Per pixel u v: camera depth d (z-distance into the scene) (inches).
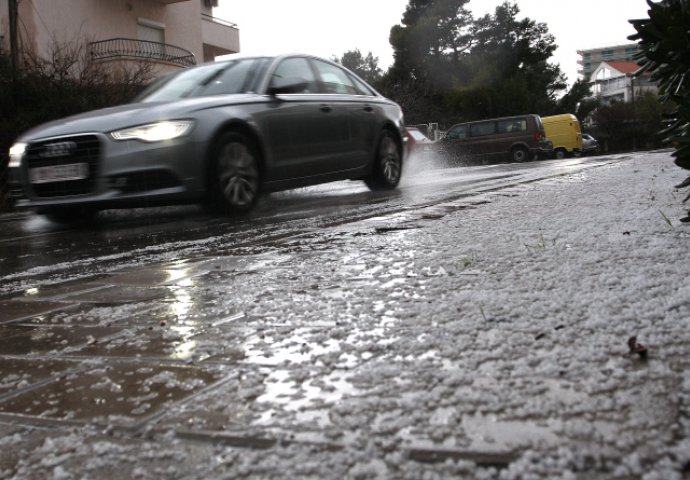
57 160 228.5
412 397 60.1
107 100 522.0
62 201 229.1
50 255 190.4
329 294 105.3
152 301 113.8
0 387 74.8
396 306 93.4
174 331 92.4
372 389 62.9
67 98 496.1
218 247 172.6
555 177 320.5
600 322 76.2
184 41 1039.0
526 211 188.9
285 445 53.6
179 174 225.5
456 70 2140.7
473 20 2172.7
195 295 114.7
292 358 74.8
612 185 245.9
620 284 94.5
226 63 276.7
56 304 119.6
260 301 105.0
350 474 47.6
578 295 89.7
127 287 129.0
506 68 2122.3
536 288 96.7
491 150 1043.9
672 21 112.1
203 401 64.6
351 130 304.7
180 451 54.4
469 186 325.4
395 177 340.8
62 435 60.3
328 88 300.0
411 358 70.9
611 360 65.1
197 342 85.4
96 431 60.2
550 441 50.0
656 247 118.3
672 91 121.6
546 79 2171.5
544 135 1042.7
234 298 109.1
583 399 56.7
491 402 57.5
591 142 1761.8
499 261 119.2
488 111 1945.1
